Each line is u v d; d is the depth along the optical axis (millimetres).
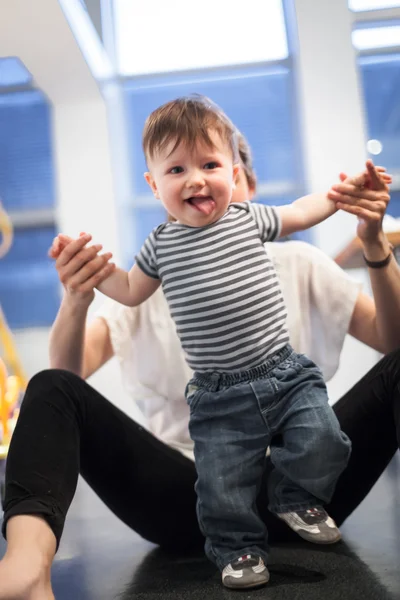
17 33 3895
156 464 1254
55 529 980
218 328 1125
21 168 5117
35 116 5121
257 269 1151
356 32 5039
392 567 1102
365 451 1253
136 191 5098
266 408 1101
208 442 1119
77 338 1340
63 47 4141
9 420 2506
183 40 5055
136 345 1485
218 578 1115
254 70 5090
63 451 1058
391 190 5039
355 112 4797
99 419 1178
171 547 1358
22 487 992
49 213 5023
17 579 869
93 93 4770
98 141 4816
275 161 5098
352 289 1477
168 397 1455
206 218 1164
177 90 5148
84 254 1244
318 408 1087
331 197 1259
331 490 1121
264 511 1270
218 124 1195
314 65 4793
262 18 5008
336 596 979
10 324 5098
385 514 1512
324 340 1483
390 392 1197
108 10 4848
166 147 1175
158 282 1235
